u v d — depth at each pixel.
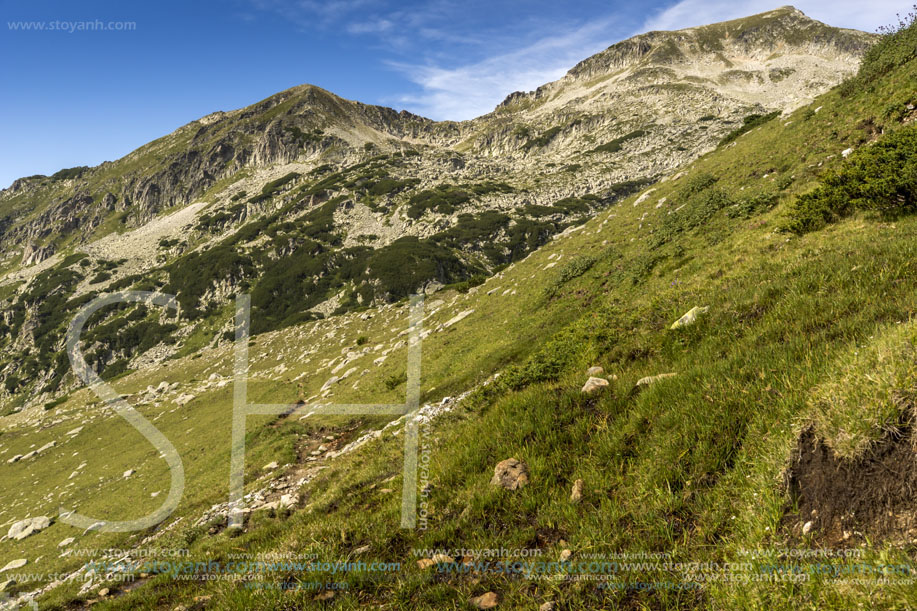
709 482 4.96
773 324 7.44
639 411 6.73
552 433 7.29
